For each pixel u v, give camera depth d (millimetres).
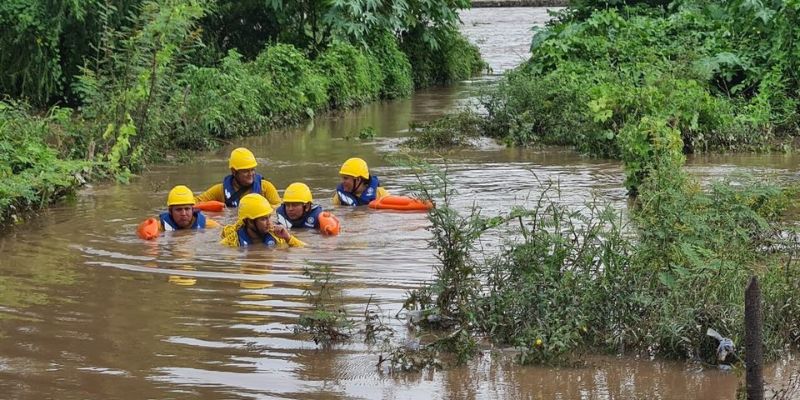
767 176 16656
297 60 26453
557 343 8797
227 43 29969
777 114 22109
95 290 10875
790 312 9328
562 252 9805
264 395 8094
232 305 10305
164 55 19469
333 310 10039
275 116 24672
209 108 21688
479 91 24219
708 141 20422
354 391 8195
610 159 19562
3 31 22938
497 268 9883
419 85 34188
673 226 9953
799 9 23234
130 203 15828
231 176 16141
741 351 8797
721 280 9328
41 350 9023
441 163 19062
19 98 23062
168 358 8836
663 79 21094
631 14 29031
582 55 26266
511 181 17016
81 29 23688
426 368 8703
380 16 30656
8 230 13922
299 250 12758
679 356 8969
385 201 15367
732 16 25031
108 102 19156
